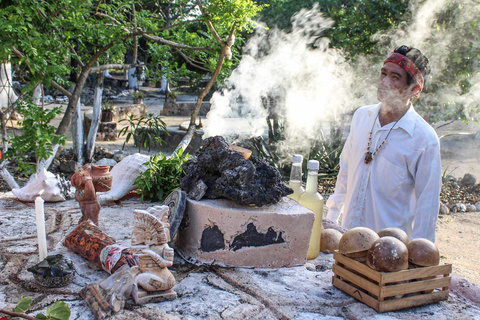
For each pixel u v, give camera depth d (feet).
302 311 6.67
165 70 25.09
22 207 12.37
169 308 6.70
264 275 7.87
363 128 10.16
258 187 8.04
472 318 6.60
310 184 8.67
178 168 13.42
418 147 9.45
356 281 7.06
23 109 18.03
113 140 42.34
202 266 8.18
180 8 25.58
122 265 7.45
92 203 9.38
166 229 6.98
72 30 19.93
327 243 9.11
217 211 7.98
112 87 91.86
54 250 8.93
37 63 16.49
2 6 17.01
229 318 6.47
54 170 28.32
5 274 7.87
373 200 9.87
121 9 23.22
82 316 6.44
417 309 6.85
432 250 6.83
